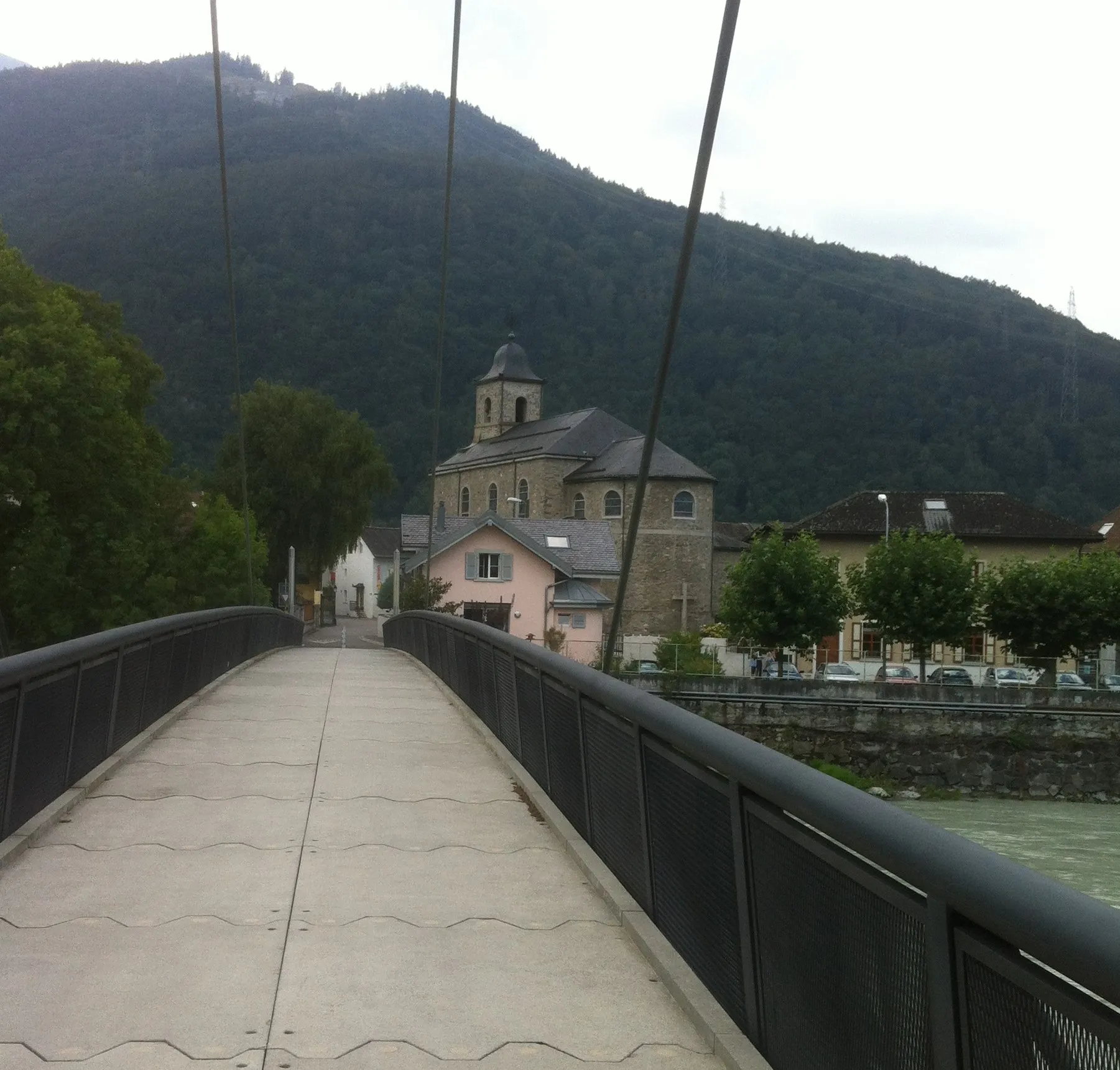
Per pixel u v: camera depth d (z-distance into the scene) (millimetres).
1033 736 42438
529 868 6887
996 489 104625
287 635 33594
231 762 10156
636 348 128625
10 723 6969
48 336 38031
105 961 5148
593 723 7113
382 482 78188
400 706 14695
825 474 107438
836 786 3578
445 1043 4363
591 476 80375
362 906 6043
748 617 53812
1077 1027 2402
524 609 63250
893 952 3203
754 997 4242
